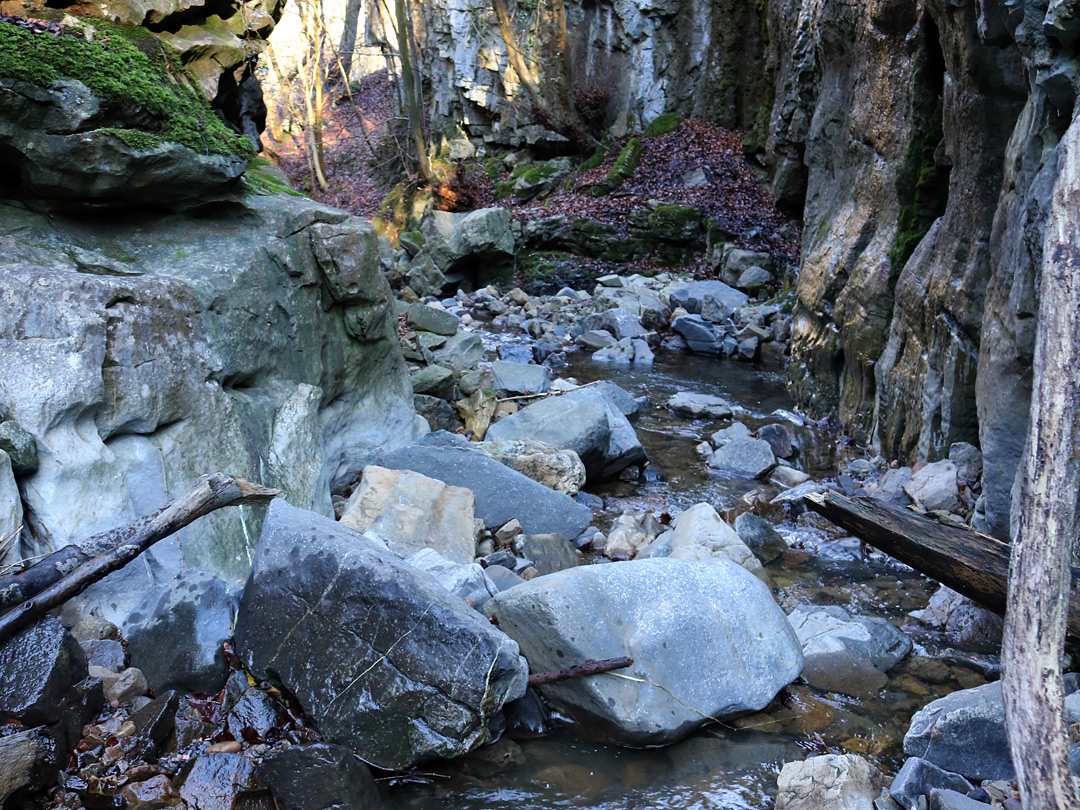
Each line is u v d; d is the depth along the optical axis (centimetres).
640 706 371
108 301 393
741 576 436
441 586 389
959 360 638
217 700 362
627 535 589
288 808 312
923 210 799
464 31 2511
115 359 395
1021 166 499
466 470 602
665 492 719
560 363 1205
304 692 356
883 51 873
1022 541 231
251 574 382
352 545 376
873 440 815
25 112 415
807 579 559
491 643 348
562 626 383
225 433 454
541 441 690
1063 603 222
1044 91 432
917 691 423
